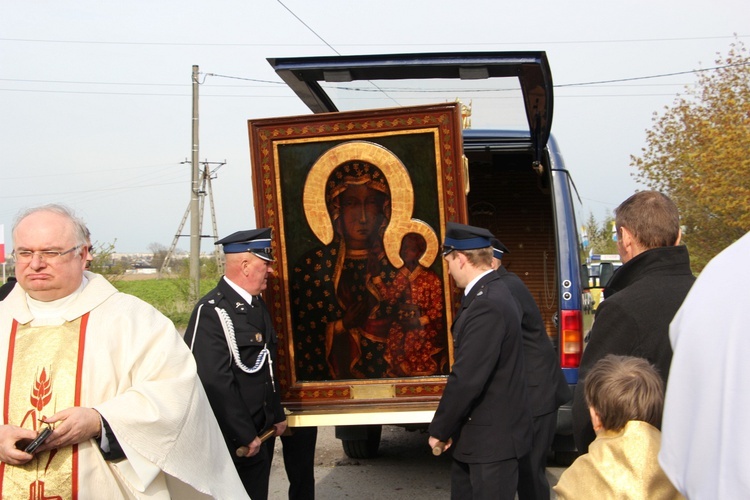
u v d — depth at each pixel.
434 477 6.21
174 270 43.84
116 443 2.72
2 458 2.58
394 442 7.46
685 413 1.46
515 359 3.87
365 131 4.46
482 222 9.06
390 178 4.48
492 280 3.94
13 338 2.84
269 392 4.22
